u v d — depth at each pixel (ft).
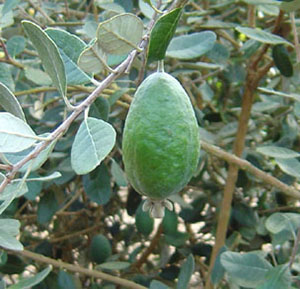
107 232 2.20
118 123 1.56
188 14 1.55
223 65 1.65
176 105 0.70
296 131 1.72
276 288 0.97
